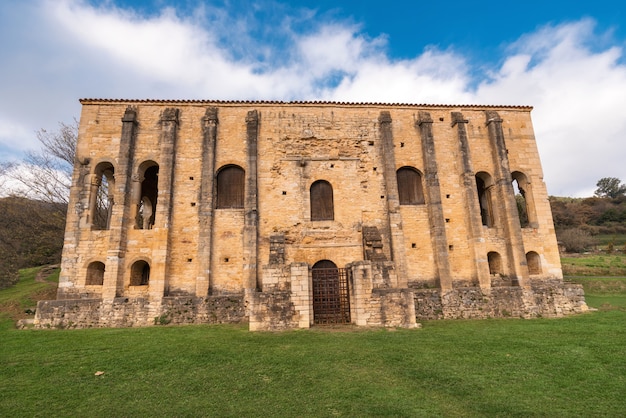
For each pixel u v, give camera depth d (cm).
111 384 974
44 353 1323
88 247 2189
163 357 1227
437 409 773
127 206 2230
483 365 1090
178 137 2395
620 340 1386
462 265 2381
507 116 2692
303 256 2297
